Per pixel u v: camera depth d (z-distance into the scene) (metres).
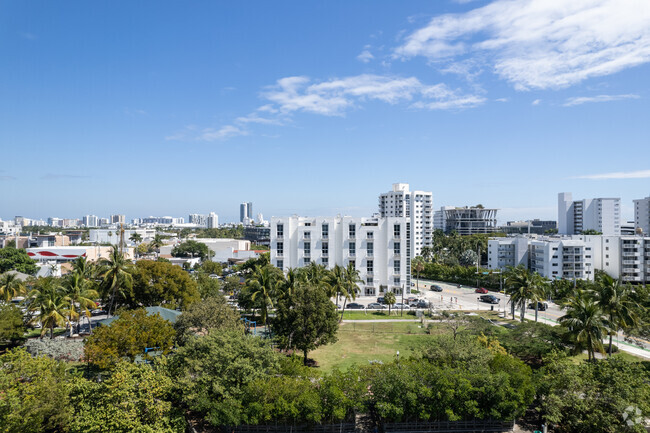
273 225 113.81
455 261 158.38
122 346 45.19
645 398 35.72
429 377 38.12
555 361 41.81
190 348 40.66
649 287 93.31
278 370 42.16
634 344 64.38
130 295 73.81
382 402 37.22
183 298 76.31
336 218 113.50
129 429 32.34
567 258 129.62
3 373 32.62
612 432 33.84
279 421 37.12
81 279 69.25
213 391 36.72
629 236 134.88
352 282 86.44
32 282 89.50
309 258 112.19
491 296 104.44
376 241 111.44
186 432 37.69
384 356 58.84
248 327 68.88
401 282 110.75
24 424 30.06
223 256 193.25
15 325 59.53
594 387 36.62
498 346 50.50
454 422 37.94
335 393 35.84
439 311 85.94
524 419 40.34
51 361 38.91
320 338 53.69
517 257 144.88
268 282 68.19
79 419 33.03
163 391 35.66
